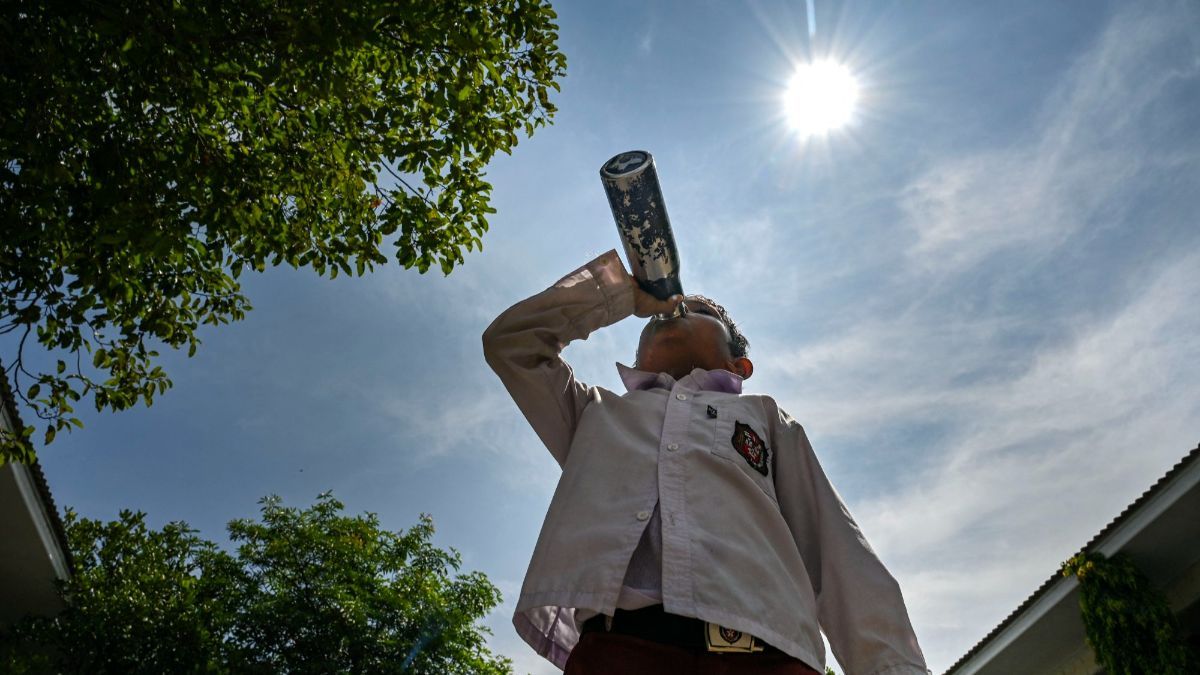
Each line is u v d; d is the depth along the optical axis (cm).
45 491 971
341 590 1440
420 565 1666
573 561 126
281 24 398
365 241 525
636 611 120
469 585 1661
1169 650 732
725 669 113
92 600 1065
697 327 174
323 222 530
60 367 502
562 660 141
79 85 399
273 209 498
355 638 1383
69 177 400
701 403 152
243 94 474
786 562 132
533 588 127
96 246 428
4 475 905
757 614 116
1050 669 939
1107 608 777
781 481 153
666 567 118
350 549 1555
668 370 172
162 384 542
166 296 514
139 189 427
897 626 128
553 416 162
